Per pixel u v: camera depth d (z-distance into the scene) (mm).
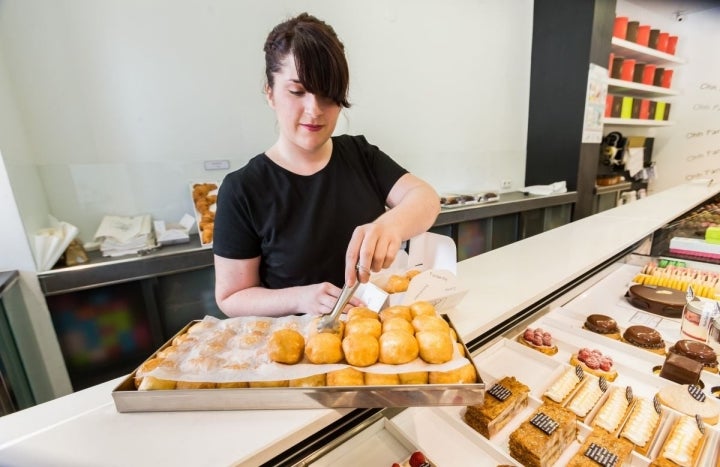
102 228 1729
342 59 674
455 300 719
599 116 3258
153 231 1896
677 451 575
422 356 497
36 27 1587
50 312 1486
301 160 868
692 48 3723
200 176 2084
